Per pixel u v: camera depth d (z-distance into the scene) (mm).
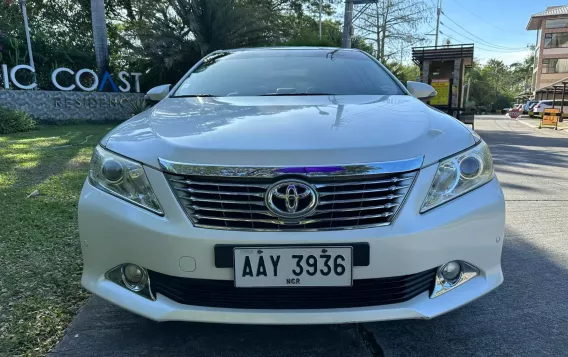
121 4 23422
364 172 1705
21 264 2848
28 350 1979
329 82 2881
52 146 8070
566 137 13820
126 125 2197
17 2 19875
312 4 27141
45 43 16328
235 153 1737
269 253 1704
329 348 2039
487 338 2107
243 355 1982
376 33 26281
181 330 2176
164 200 1771
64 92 14836
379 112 2186
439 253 1781
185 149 1787
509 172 6574
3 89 13789
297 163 1698
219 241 1706
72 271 2768
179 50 17578
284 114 2152
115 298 1869
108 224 1838
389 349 2027
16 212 3861
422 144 1844
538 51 49281
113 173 1875
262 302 1775
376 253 1703
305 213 1691
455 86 14078
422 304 1805
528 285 2664
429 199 1789
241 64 3143
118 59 19391
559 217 4098
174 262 1742
